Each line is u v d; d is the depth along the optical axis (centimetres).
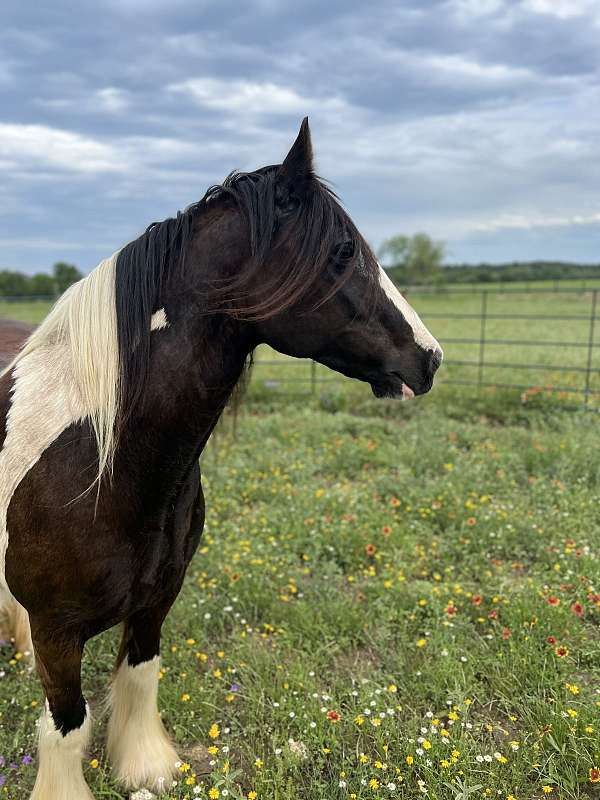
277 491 473
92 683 285
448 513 421
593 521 406
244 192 165
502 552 383
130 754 229
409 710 257
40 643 186
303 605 317
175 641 300
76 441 173
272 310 160
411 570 357
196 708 259
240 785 228
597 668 274
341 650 302
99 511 172
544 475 501
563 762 226
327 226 160
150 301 170
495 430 657
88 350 170
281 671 275
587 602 316
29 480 174
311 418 689
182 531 196
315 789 217
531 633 290
